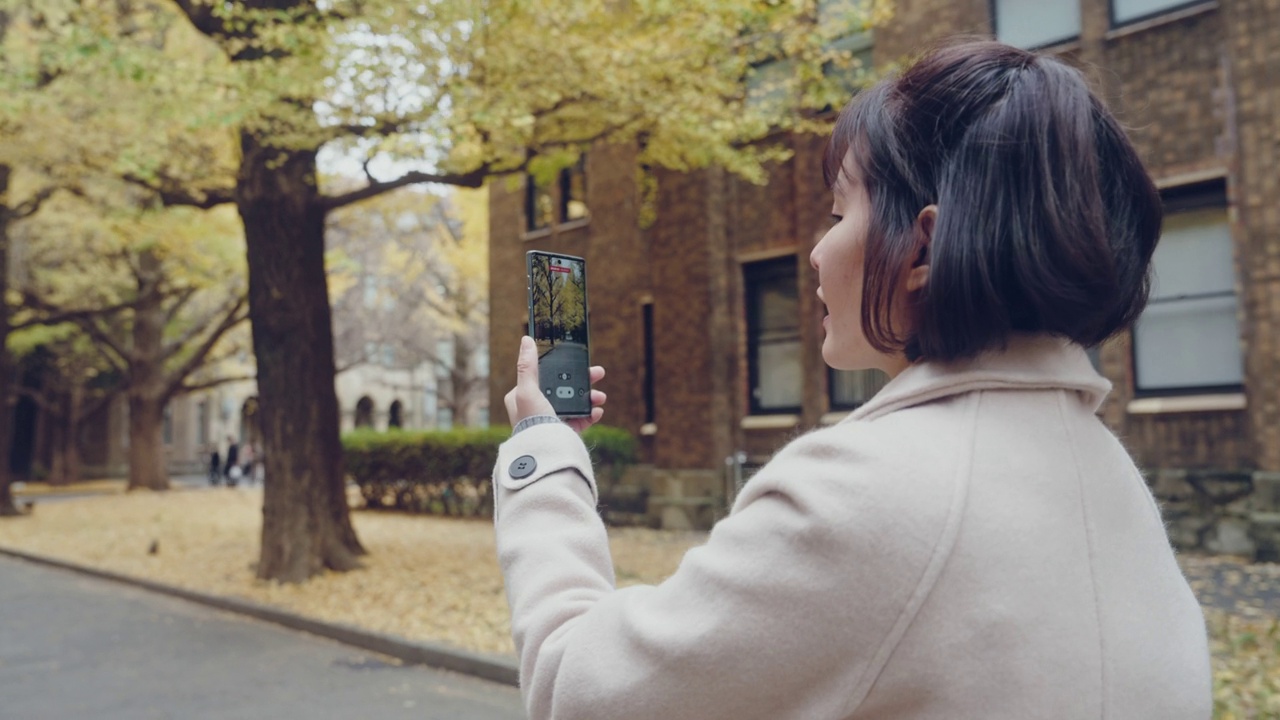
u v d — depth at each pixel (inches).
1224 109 377.7
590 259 655.8
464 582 366.9
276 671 266.1
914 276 33.1
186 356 1309.1
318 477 397.7
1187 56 387.9
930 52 35.6
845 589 27.5
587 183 665.0
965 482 28.8
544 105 338.0
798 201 511.5
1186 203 391.5
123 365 1280.8
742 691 28.3
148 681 255.4
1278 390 359.6
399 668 269.4
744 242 536.4
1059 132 30.4
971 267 29.8
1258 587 302.7
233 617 347.6
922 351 32.8
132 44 314.2
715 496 522.9
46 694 242.1
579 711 30.6
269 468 393.1
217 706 230.1
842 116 37.0
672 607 30.2
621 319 627.8
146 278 960.9
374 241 1086.4
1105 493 31.8
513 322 723.4
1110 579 30.4
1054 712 27.5
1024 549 28.4
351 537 420.2
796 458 31.0
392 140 292.7
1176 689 30.9
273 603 349.1
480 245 1099.3
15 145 455.8
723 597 28.9
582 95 346.3
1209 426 380.8
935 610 27.5
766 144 526.0
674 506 532.7
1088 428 33.0
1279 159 362.6
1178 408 386.0
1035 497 29.5
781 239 520.7
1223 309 382.0
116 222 637.3
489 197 752.3
